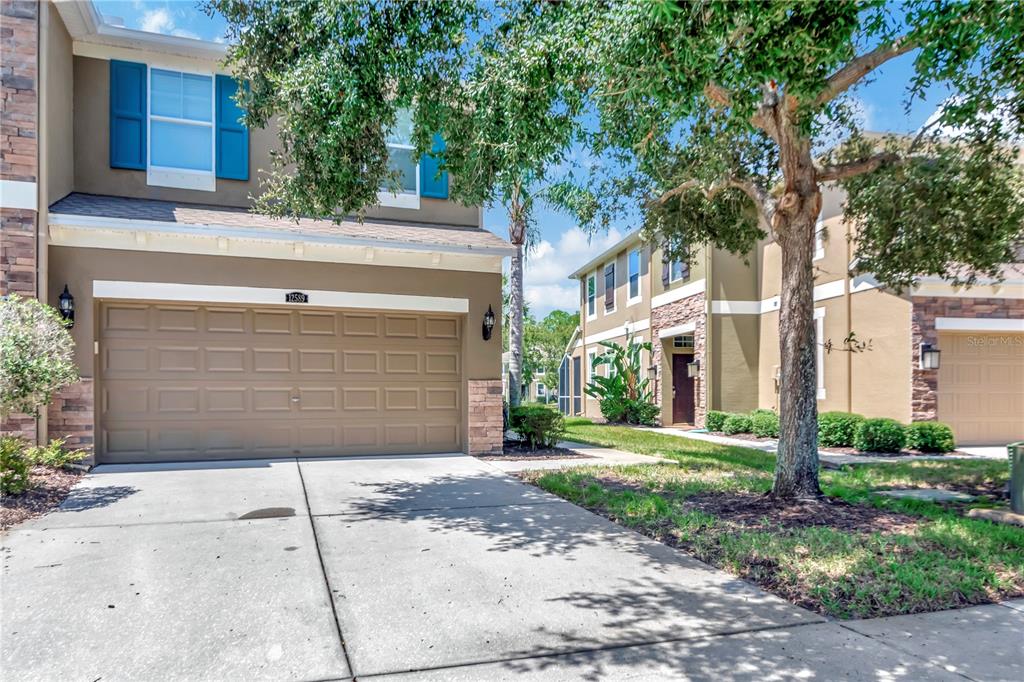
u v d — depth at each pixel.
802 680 3.13
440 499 7.09
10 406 6.60
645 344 19.55
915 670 3.25
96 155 9.75
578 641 3.55
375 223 10.95
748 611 4.00
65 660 3.25
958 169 7.48
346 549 5.17
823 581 4.44
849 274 9.69
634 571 4.71
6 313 6.66
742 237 9.58
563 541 5.47
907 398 12.11
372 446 10.30
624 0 4.44
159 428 9.23
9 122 8.11
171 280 9.07
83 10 9.07
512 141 5.61
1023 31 4.96
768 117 6.66
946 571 4.61
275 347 9.80
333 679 3.11
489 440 10.70
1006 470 9.32
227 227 9.15
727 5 4.11
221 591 4.22
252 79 6.70
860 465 10.09
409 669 3.22
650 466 9.57
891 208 8.04
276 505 6.66
